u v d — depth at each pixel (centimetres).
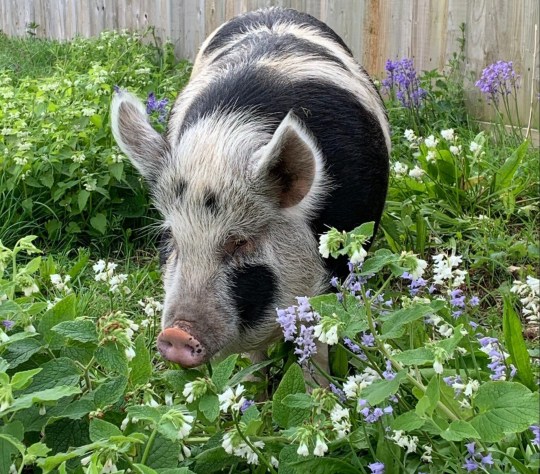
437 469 96
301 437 85
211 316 121
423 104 257
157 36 377
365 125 145
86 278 183
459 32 258
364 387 95
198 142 131
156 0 374
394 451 97
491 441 82
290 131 123
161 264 139
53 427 99
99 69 253
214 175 127
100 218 197
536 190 200
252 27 174
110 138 212
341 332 92
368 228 93
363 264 95
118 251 199
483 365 116
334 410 92
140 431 94
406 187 196
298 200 128
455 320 117
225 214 126
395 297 151
